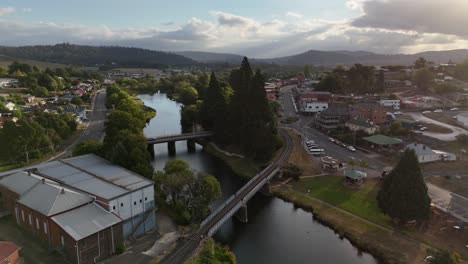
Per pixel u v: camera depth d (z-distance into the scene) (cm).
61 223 5972
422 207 7381
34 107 19600
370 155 12600
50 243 6269
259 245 7406
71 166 8550
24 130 11544
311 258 6925
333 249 7256
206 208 7981
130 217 6938
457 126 16175
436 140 13725
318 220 8519
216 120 14638
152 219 7262
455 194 8369
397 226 7731
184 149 14938
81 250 5794
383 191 7900
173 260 6050
